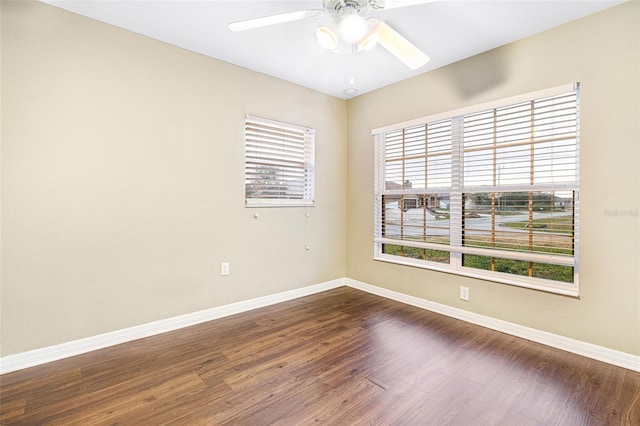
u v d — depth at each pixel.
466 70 2.79
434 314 3.01
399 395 1.76
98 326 2.30
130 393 1.77
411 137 3.29
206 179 2.81
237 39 2.50
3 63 1.94
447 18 2.18
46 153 2.08
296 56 2.79
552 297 2.33
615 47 2.05
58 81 2.12
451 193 2.96
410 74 3.15
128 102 2.39
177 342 2.41
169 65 2.58
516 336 2.51
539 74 2.37
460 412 1.62
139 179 2.46
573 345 2.24
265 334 2.56
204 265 2.81
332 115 3.81
